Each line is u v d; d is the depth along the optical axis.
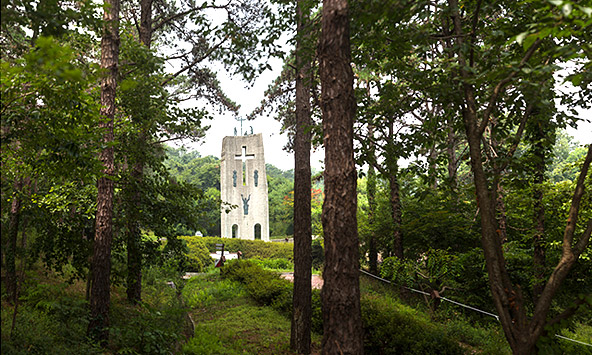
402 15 5.25
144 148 10.19
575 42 4.93
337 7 4.78
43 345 5.14
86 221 9.09
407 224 14.28
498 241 4.81
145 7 11.97
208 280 18.69
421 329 8.73
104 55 7.15
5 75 3.42
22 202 7.00
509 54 5.05
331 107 4.70
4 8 3.34
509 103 6.05
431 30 6.00
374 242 18.27
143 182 9.91
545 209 9.14
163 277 16.05
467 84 5.17
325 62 4.79
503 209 10.93
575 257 4.40
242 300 14.10
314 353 8.99
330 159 4.67
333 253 4.54
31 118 4.21
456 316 11.84
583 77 3.89
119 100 9.73
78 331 6.34
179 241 10.87
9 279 6.78
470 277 12.50
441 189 7.79
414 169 8.12
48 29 3.78
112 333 6.70
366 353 8.72
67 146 4.42
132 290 10.58
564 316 4.24
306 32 6.82
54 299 7.21
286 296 12.72
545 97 5.34
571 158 42.50
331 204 4.62
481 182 4.86
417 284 13.63
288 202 56.47
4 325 5.32
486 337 10.06
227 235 41.47
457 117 6.88
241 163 43.50
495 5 5.75
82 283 9.59
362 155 8.23
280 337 9.74
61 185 8.41
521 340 4.28
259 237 51.12
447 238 13.67
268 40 7.85
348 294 4.45
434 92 5.76
